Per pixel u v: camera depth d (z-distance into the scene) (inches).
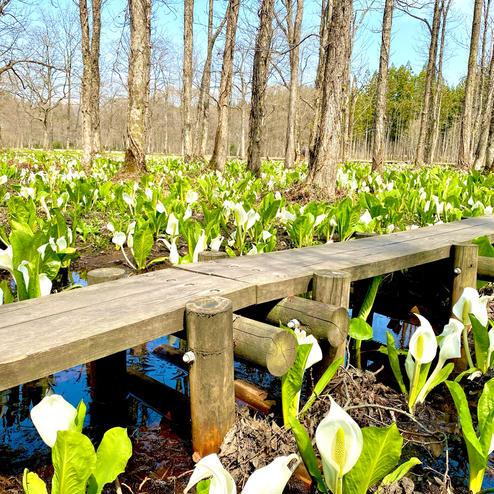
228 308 74.0
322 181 331.6
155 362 120.0
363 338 98.5
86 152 521.0
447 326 91.9
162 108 2645.2
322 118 328.8
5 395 99.8
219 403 74.5
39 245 96.9
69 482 50.5
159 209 213.9
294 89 731.4
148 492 70.8
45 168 505.7
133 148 415.5
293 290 98.4
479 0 660.7
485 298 102.4
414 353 83.9
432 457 81.0
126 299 81.5
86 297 83.1
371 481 53.7
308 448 58.3
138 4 399.9
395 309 153.9
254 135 464.4
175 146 2792.8
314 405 91.4
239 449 75.5
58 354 60.6
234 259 119.0
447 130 2795.3
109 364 96.3
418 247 135.9
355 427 45.5
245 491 42.6
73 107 2815.0
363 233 173.2
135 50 403.5
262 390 97.3
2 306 77.7
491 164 570.6
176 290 87.4
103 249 222.5
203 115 862.5
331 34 318.3
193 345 73.5
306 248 136.5
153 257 210.7
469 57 681.0
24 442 82.5
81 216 276.4
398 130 2854.3
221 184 340.2
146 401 99.0
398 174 428.5
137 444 84.4
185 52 721.6
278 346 76.7
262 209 220.8
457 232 166.7
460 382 111.0
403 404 96.9
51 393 57.3
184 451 82.1
